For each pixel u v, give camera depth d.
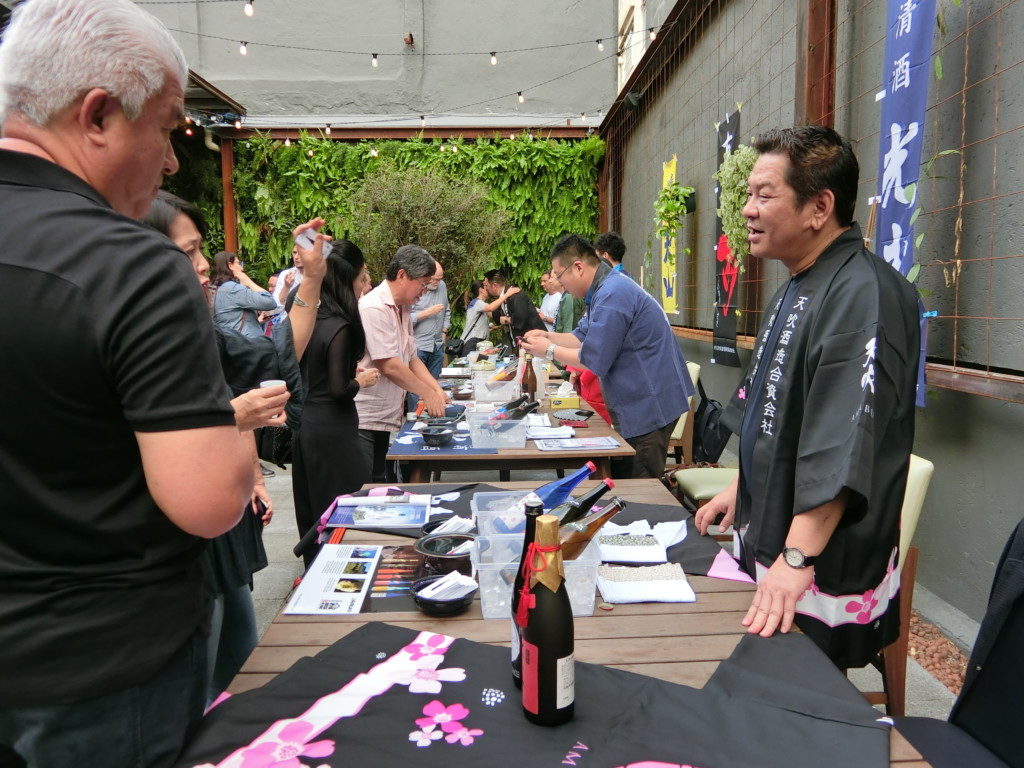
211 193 9.41
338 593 1.44
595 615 1.35
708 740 0.95
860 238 1.54
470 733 0.96
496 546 1.44
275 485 5.13
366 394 3.47
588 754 0.92
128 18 0.87
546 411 3.78
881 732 0.96
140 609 0.89
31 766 0.89
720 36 5.46
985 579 2.55
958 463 2.69
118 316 0.81
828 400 1.36
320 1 9.88
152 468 0.84
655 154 7.59
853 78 3.46
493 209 9.57
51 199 0.84
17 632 0.83
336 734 0.96
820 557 1.45
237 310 2.57
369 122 10.06
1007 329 2.41
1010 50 2.36
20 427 0.81
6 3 3.86
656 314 3.39
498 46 10.05
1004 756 1.33
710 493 3.30
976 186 2.56
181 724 0.97
